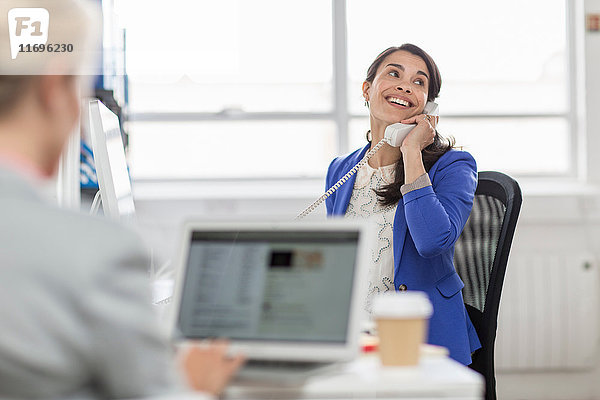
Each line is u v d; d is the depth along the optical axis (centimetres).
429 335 202
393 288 215
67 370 76
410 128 220
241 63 384
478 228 215
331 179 242
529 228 372
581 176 388
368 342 130
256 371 110
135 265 81
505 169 391
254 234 120
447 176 218
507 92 391
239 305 117
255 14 383
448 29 387
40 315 74
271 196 367
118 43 290
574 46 390
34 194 80
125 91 303
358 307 112
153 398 79
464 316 205
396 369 113
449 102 389
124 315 77
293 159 386
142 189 375
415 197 208
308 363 115
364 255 115
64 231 78
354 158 238
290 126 385
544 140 392
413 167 213
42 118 82
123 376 78
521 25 390
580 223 373
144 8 379
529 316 364
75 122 86
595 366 372
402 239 213
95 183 230
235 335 115
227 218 122
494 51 389
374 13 385
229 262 120
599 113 384
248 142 385
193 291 120
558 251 371
